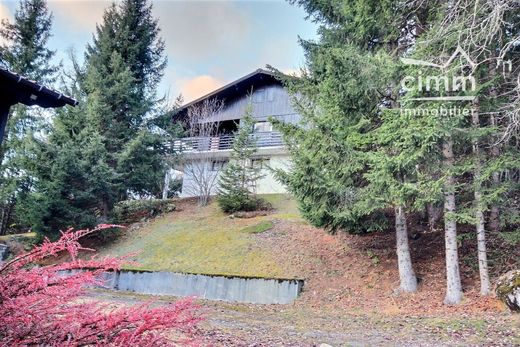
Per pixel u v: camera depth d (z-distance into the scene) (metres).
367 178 8.02
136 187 17.19
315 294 9.23
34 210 13.63
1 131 5.22
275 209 16.25
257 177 16.86
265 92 21.53
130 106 17.34
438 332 5.89
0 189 15.94
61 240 2.32
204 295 10.37
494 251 8.94
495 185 8.23
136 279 11.50
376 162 7.74
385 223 9.31
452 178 8.12
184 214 16.97
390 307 8.02
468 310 7.15
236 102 22.17
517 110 7.12
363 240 11.25
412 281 8.62
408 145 7.43
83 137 14.77
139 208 17.44
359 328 6.38
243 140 17.73
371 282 9.29
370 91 8.41
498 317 6.43
